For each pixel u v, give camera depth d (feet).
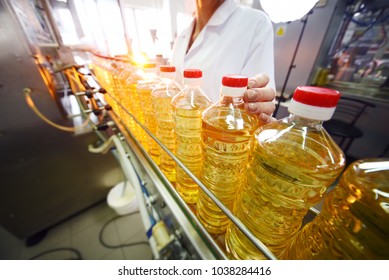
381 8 5.20
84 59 4.26
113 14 2.76
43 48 3.21
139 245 4.49
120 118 2.44
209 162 1.26
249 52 2.24
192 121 1.49
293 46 6.42
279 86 7.23
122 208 4.42
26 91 3.14
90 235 4.73
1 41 2.65
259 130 1.05
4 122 3.21
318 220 0.85
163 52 3.29
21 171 3.79
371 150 6.23
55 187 4.45
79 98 3.24
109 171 5.23
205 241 1.16
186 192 1.46
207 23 2.29
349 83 6.30
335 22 5.62
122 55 3.00
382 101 5.57
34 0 2.39
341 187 0.80
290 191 0.96
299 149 0.96
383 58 5.50
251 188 1.01
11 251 4.35
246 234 0.72
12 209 4.01
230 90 0.89
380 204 0.64
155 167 1.57
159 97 1.71
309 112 0.64
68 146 4.22
